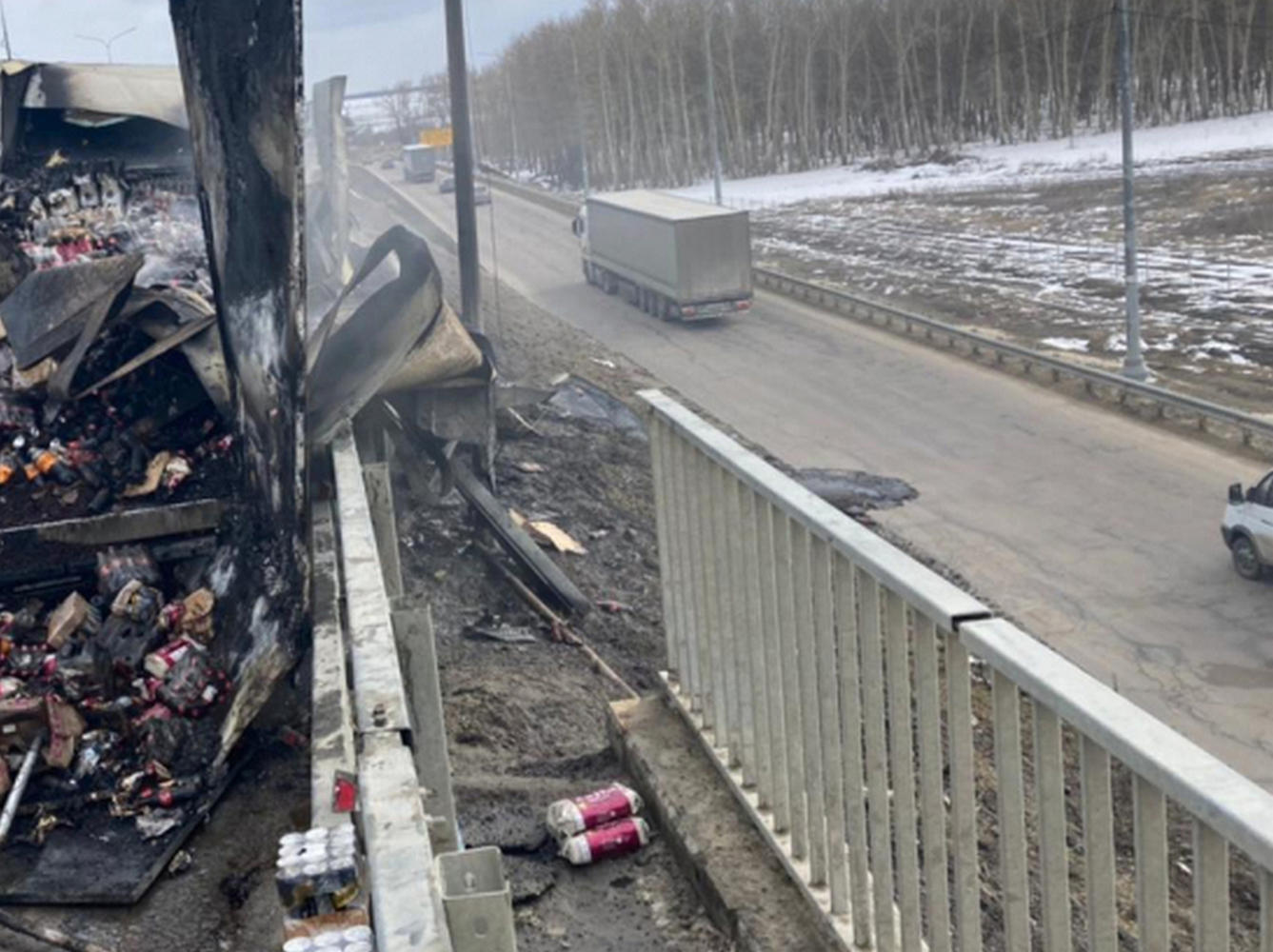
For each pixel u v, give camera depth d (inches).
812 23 3823.8
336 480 293.6
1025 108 3410.4
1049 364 1147.3
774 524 173.6
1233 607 693.3
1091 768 104.4
